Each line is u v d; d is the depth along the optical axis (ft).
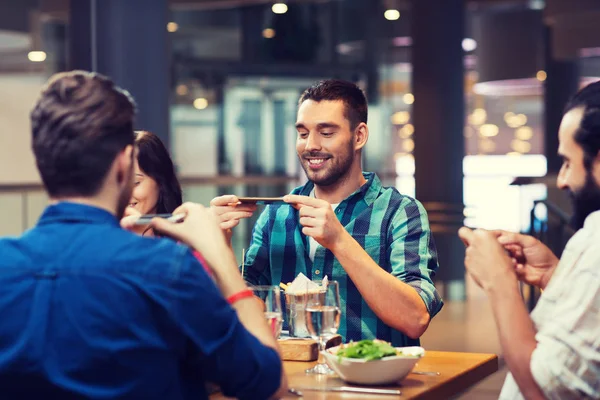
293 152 47.06
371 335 10.19
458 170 35.94
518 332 6.88
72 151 5.76
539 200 28.07
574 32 44.80
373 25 47.57
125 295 5.59
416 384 8.14
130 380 5.62
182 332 5.71
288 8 46.85
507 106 74.64
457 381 8.59
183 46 46.83
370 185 10.75
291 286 9.42
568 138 7.00
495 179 61.36
